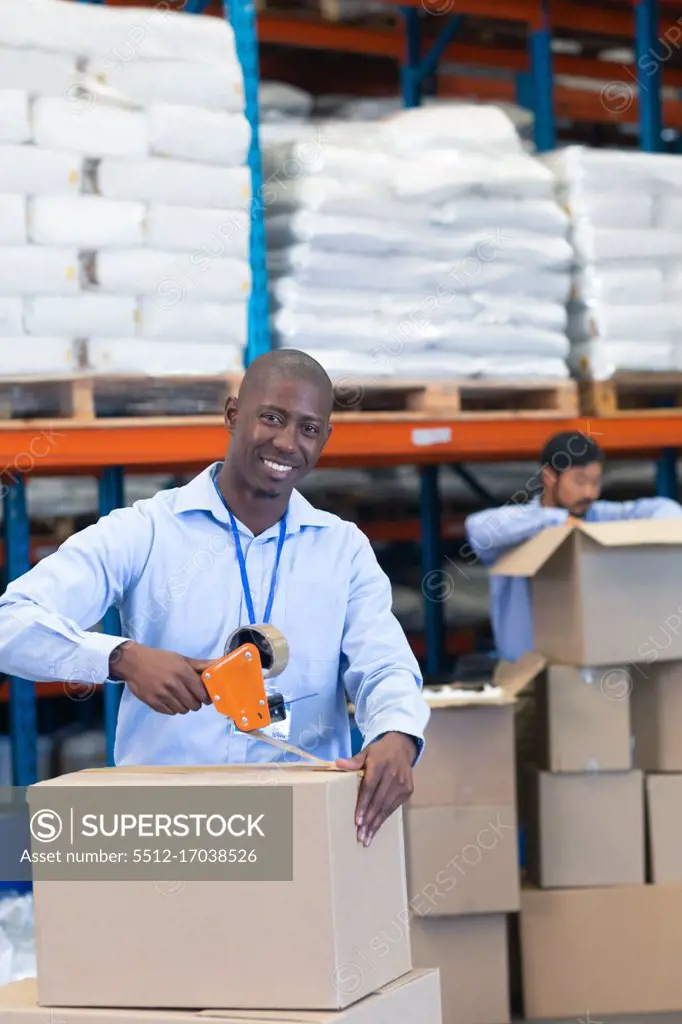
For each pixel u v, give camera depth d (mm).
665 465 5035
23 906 3375
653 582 3551
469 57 6129
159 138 3494
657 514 4402
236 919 1681
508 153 4199
